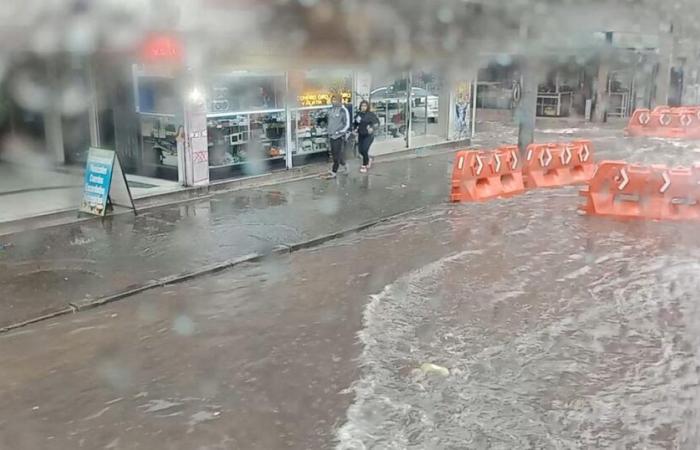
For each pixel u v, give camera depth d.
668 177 9.96
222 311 6.14
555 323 5.90
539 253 8.12
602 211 10.11
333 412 4.33
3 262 7.34
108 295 6.41
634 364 5.07
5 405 4.38
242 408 4.39
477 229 9.30
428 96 16.52
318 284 6.92
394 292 6.68
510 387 4.70
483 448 3.94
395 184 12.37
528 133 13.23
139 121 11.38
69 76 4.23
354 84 14.10
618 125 23.84
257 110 12.20
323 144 13.91
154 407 4.39
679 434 4.07
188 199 10.73
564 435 4.09
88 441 3.99
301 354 5.22
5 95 4.41
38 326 5.71
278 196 11.09
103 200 9.33
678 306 6.30
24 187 10.78
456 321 5.93
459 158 11.16
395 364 5.05
